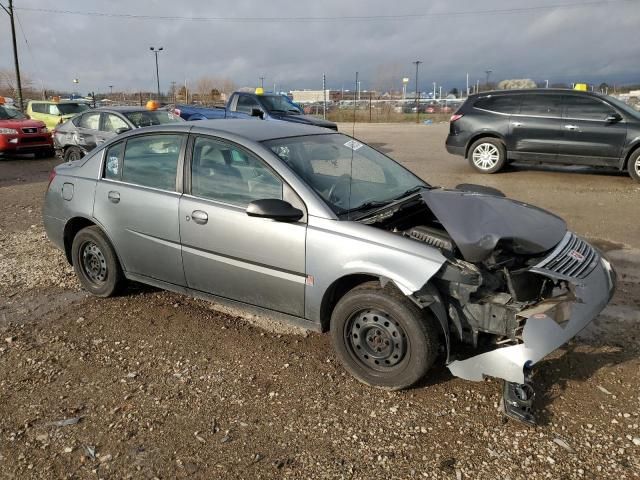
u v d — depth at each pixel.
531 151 11.28
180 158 4.35
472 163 11.97
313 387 3.59
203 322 4.55
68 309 4.84
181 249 4.30
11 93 46.69
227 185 4.09
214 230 4.07
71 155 13.24
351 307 3.51
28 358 4.01
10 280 5.54
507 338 3.32
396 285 3.31
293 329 4.41
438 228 3.93
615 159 10.58
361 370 3.58
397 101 42.97
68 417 3.31
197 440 3.09
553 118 10.95
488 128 11.56
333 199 3.81
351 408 3.36
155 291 5.20
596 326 4.29
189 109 15.53
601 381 3.56
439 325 3.41
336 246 3.55
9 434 3.16
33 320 4.63
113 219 4.69
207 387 3.61
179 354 4.04
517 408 3.18
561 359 3.83
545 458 2.88
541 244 3.44
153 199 4.42
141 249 4.57
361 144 4.89
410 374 3.39
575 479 2.74
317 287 3.66
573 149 10.85
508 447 2.98
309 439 3.08
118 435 3.14
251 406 3.40
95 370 3.84
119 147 4.80
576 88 11.45
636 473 2.76
